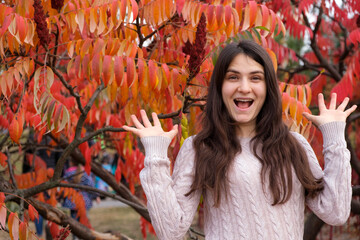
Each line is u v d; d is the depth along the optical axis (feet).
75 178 16.78
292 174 5.79
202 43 6.74
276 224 5.61
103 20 6.88
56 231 10.91
